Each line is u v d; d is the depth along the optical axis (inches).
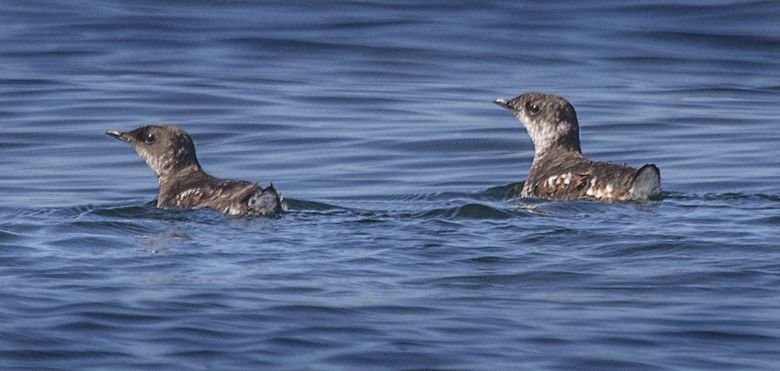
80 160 818.8
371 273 486.9
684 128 901.2
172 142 672.4
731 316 426.9
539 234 555.5
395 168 802.8
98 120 903.1
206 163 812.6
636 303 444.1
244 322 418.0
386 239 548.1
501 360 383.9
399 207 661.3
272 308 434.0
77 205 683.4
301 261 505.7
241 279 475.5
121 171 795.4
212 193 634.2
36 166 802.2
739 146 850.1
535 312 433.1
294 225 579.2
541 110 719.7
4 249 529.3
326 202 691.4
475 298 450.9
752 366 379.9
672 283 469.4
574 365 380.5
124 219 597.9
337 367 376.5
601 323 420.2
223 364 377.7
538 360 384.8
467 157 832.9
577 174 671.1
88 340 397.1
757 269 487.2
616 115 934.4
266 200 602.9
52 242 545.3
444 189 751.1
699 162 809.5
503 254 517.3
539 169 711.1
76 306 432.1
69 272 485.1
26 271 486.3
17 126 887.1
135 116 913.5
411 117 924.0
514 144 861.8
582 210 616.4
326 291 458.3
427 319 423.8
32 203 699.4
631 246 529.0
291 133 879.1
